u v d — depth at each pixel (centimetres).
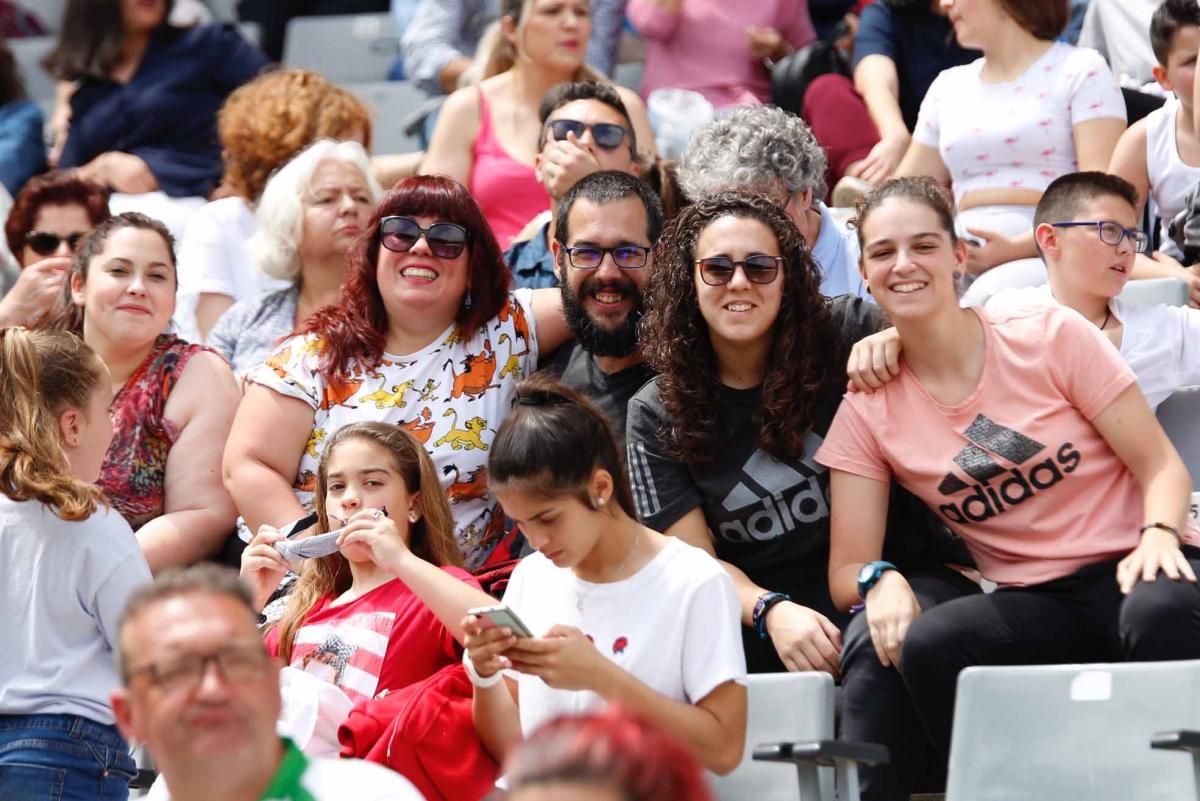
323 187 2067
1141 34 2464
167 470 1845
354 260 1811
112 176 2650
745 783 1352
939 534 1595
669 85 2598
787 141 1856
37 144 2750
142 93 2723
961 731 1298
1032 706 1293
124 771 1421
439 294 1777
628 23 2839
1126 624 1376
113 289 1853
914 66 2478
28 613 1388
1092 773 1271
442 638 1485
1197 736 1182
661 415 1588
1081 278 1791
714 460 1578
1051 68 2178
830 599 1569
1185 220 1995
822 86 2414
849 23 2678
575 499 1230
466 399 1775
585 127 2033
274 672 954
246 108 2344
